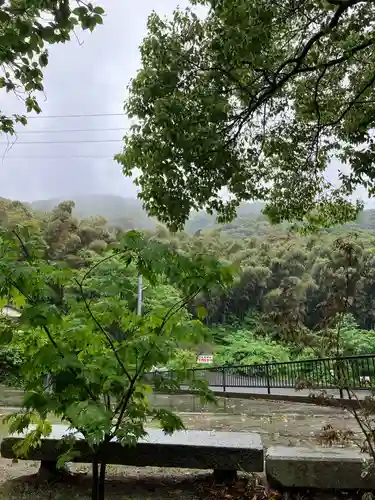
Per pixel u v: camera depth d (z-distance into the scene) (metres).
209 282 2.56
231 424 7.78
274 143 9.30
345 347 3.53
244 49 6.35
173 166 7.66
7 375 15.23
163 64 7.38
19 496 3.67
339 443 4.69
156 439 4.05
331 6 6.29
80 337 2.71
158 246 2.58
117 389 2.59
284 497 3.50
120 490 3.82
